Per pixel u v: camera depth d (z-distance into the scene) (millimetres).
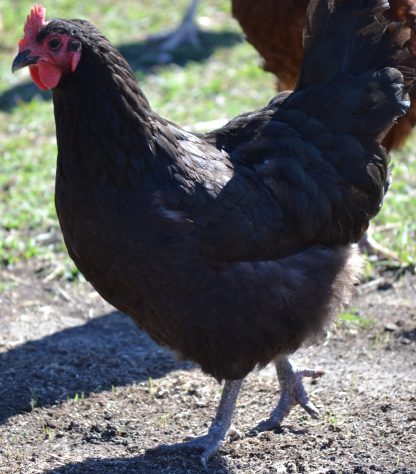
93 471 4996
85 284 7711
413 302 7078
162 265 4633
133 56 12531
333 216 5117
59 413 5730
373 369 6172
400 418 5402
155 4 14438
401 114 5242
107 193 4602
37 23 4598
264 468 4977
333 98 5184
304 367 6039
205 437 5188
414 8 6102
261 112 5320
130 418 5652
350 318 6781
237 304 4758
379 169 5289
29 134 10570
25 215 8633
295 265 4949
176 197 4641
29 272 7832
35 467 5070
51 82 4566
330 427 5395
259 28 7082
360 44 5262
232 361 4934
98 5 14328
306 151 5078
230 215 4727
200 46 12781
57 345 6730
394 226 8195
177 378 6195
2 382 6137
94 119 4543
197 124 10234
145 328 5094
